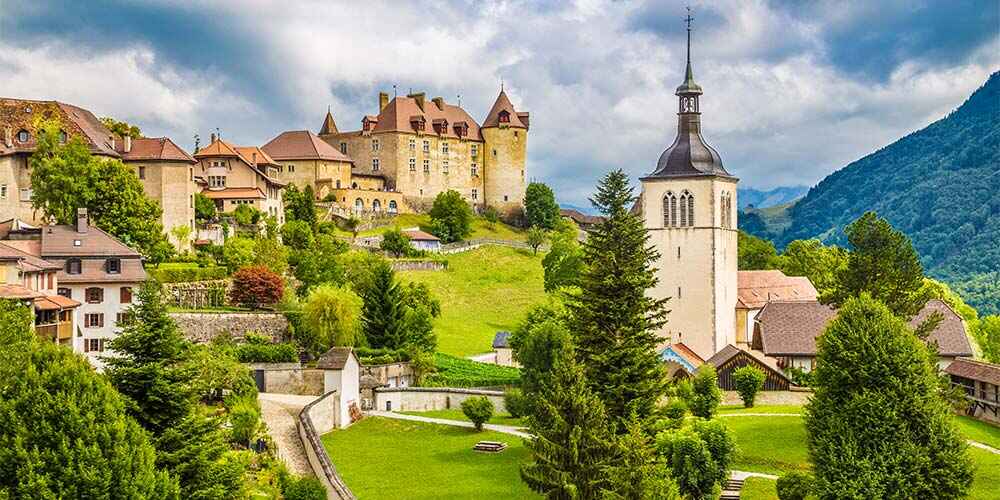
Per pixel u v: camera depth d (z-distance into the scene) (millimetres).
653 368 91750
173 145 156500
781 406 106375
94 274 106938
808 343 119125
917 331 100688
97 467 52438
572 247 186000
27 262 97500
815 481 71875
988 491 78438
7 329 62312
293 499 69375
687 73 133125
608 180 96188
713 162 132250
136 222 131750
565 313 128375
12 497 51156
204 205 168625
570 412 75750
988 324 157125
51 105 149375
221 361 97188
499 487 84000
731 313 135125
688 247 130500
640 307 93312
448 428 102875
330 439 98375
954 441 70688
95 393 55062
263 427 86688
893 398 71938
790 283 148000
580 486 73062
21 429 52688
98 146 146500
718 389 100312
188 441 58188
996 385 99125
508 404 106062
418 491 82812
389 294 128250
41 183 131875
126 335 59312
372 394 113875
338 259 163125
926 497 69625
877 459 70062
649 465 65875
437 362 136125
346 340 121625
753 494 79062
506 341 151375
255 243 153250
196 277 132125
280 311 125938
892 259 108938
